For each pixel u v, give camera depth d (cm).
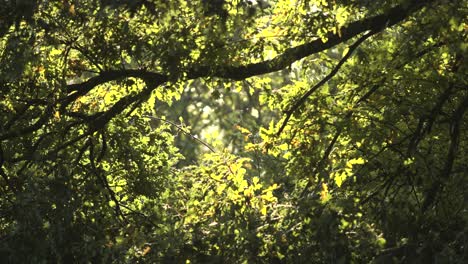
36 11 1434
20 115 1563
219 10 1383
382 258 1377
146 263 1484
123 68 1580
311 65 1645
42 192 1459
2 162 1561
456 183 1505
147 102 1784
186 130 1825
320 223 1388
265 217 1504
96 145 1739
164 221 1580
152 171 1808
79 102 1700
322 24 1514
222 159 1606
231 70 1561
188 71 1541
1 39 1491
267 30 1557
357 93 1584
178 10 1405
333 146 1658
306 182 1636
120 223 1571
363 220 1449
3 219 1595
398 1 1374
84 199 1567
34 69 1547
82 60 1627
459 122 1524
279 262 1467
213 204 1554
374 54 1500
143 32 1526
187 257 1480
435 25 1382
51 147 1628
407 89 1567
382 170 1570
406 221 1438
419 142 1598
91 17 1497
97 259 1505
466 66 1473
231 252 1473
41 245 1440
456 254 1355
